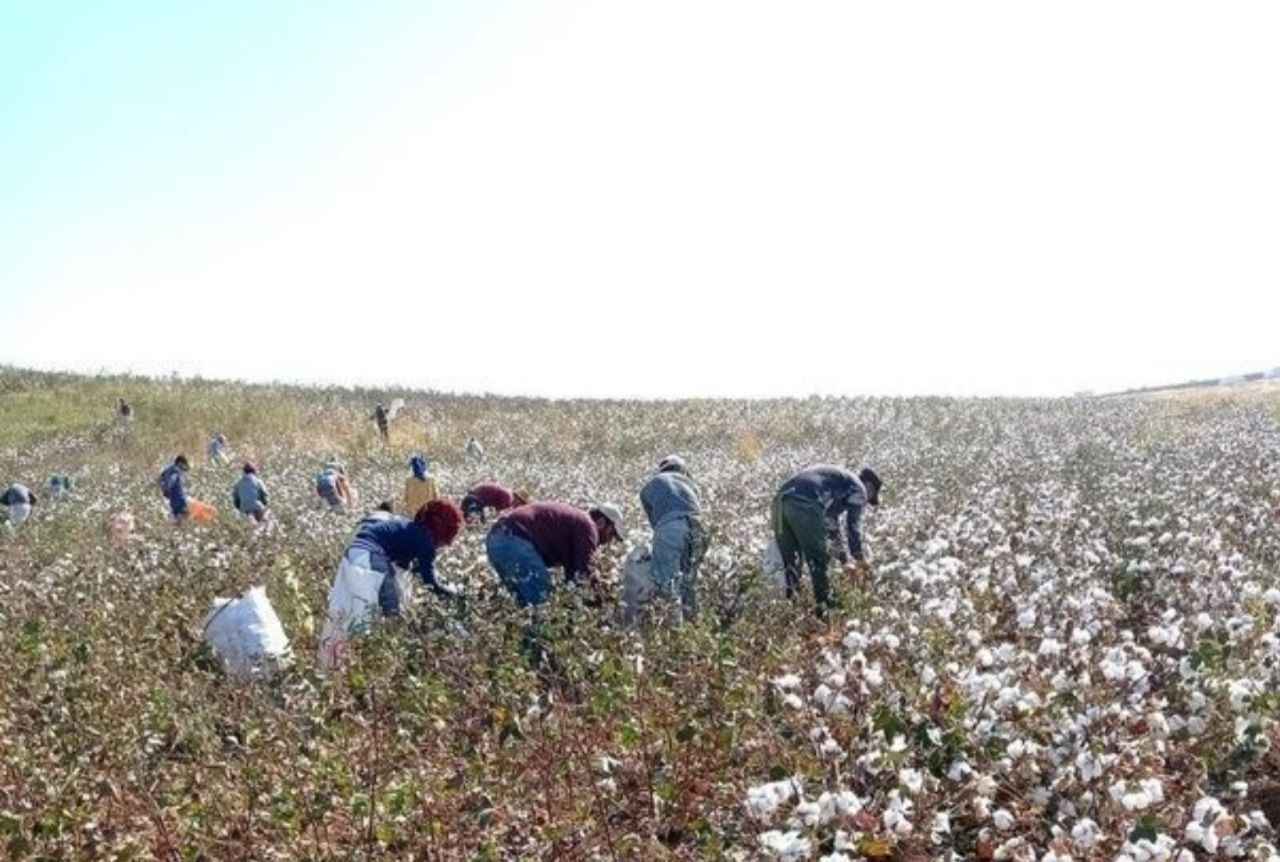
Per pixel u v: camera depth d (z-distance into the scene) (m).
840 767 4.39
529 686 5.65
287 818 4.38
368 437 30.38
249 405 34.66
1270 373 40.56
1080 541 8.27
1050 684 4.72
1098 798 4.03
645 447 27.45
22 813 4.39
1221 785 4.39
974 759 4.35
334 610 7.04
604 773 4.85
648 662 5.58
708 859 3.97
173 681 6.20
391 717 5.53
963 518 9.34
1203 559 7.08
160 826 4.41
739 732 4.83
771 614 6.82
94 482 23.48
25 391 36.47
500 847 4.36
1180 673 4.92
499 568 7.20
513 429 31.05
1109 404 32.78
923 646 5.14
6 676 6.14
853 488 8.03
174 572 9.59
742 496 14.80
